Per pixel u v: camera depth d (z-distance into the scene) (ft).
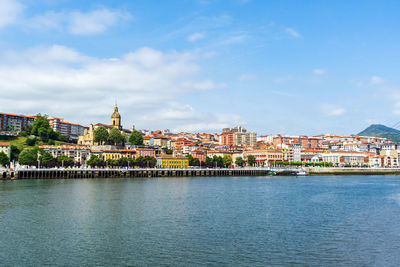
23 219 248.52
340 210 298.56
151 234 212.23
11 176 586.86
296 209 302.86
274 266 160.97
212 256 173.17
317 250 183.11
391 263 164.96
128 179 653.30
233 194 412.57
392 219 259.80
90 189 440.45
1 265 160.15
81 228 225.35
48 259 168.25
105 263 163.63
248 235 211.00
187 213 279.49
